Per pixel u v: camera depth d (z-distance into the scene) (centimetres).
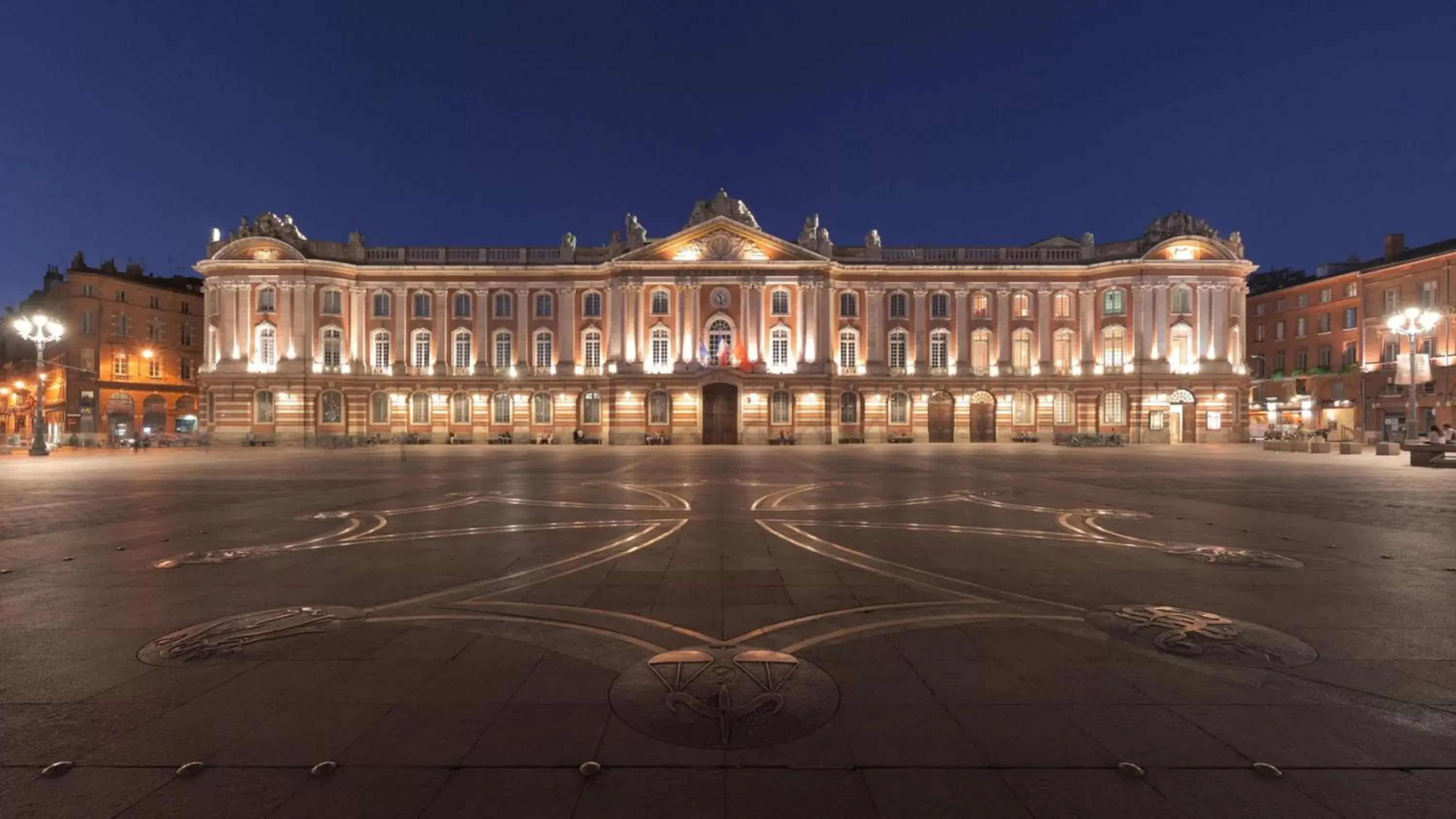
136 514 1421
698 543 1070
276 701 487
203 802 366
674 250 5609
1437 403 5197
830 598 745
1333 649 584
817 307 5594
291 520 1340
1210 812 354
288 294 5447
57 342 6550
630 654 580
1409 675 527
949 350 5844
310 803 365
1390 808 357
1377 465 2892
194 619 677
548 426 5744
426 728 447
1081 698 488
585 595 762
